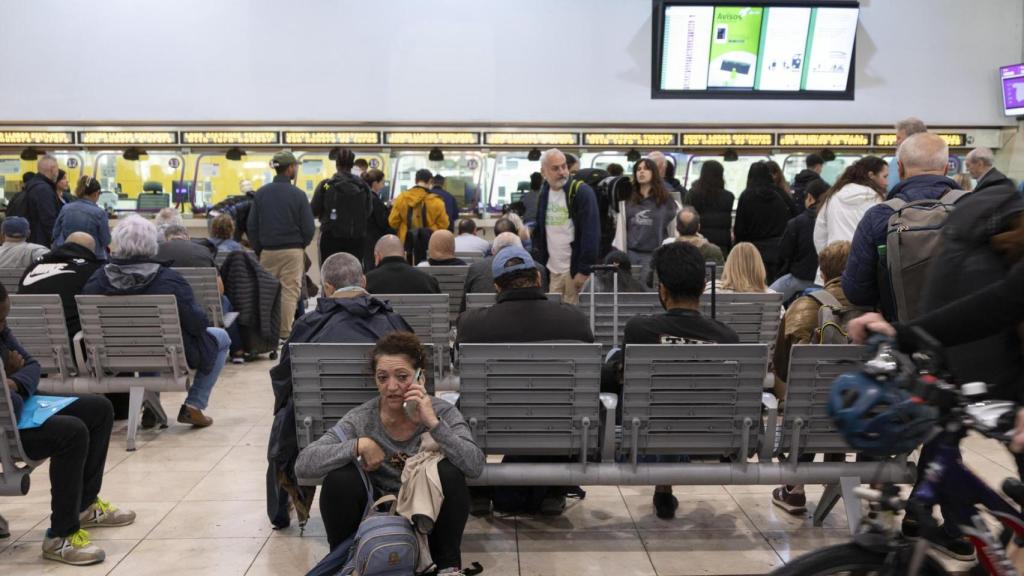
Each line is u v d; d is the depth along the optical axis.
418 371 3.07
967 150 12.22
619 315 4.88
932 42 11.99
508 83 11.91
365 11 11.78
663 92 11.90
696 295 3.56
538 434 3.36
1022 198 2.41
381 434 3.13
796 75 11.81
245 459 4.70
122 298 4.76
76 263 5.13
